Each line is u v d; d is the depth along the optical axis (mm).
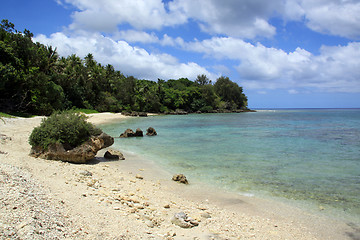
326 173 11977
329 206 8031
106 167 12062
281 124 47625
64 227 4301
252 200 8492
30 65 45562
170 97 102750
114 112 79000
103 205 6066
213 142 22312
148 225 5445
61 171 9156
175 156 15859
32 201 4980
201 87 118875
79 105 67625
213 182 10477
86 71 72875
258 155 16359
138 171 11930
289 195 8992
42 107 43125
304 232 6277
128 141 22828
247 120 59844
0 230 3623
